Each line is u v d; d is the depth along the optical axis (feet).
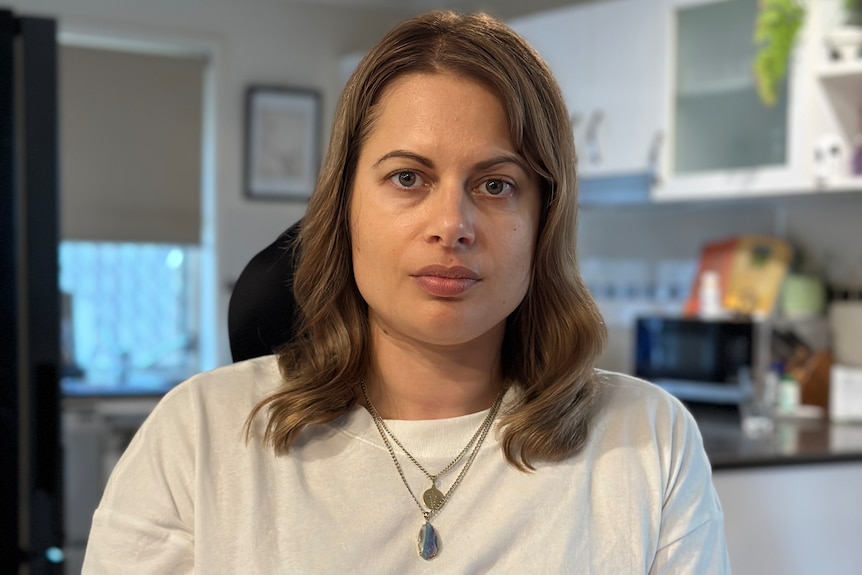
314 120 13.79
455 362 3.24
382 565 2.98
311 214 3.27
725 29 8.94
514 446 3.18
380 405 3.30
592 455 3.26
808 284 9.39
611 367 11.79
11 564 5.56
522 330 3.36
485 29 3.08
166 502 3.08
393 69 3.03
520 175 3.05
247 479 3.08
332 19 13.98
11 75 5.52
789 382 9.22
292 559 2.94
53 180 5.61
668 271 11.16
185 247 13.79
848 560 7.31
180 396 3.26
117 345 13.56
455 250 2.91
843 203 9.35
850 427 8.48
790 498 7.11
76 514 11.34
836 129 8.36
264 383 3.36
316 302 3.29
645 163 9.64
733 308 9.73
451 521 3.06
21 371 5.56
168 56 13.17
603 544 3.11
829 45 8.12
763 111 8.67
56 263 5.63
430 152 2.92
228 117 13.34
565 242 3.29
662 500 3.25
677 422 3.43
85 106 12.75
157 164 13.15
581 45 10.34
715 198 9.29
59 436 5.66
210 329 13.38
